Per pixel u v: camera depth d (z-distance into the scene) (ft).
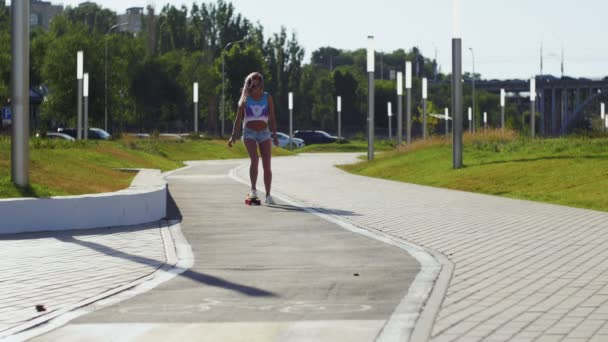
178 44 472.85
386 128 579.89
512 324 25.25
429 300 29.43
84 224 53.21
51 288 32.76
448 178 95.20
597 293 30.04
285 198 74.84
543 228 50.62
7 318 27.50
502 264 37.32
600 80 510.99
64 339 24.56
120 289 32.37
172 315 27.58
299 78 501.15
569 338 23.26
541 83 524.11
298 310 28.14
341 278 34.37
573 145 104.22
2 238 48.37
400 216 58.90
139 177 77.25
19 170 57.72
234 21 479.82
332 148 326.85
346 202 70.69
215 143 251.39
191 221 56.80
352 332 24.77
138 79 369.09
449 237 47.11
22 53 57.00
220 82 409.90
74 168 80.64
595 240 44.80
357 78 618.03
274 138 68.90
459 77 102.94
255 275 35.35
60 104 308.81
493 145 120.57
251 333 24.90
